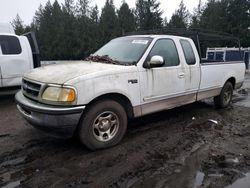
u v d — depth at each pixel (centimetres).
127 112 439
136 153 397
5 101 743
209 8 5281
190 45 541
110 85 389
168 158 383
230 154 401
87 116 379
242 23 4462
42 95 367
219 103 657
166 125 529
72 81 355
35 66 776
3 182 315
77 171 341
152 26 5497
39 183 313
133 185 312
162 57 449
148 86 444
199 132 494
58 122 352
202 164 366
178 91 503
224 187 311
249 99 830
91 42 5438
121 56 467
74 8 6588
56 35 5597
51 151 398
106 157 381
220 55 1593
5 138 449
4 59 682
